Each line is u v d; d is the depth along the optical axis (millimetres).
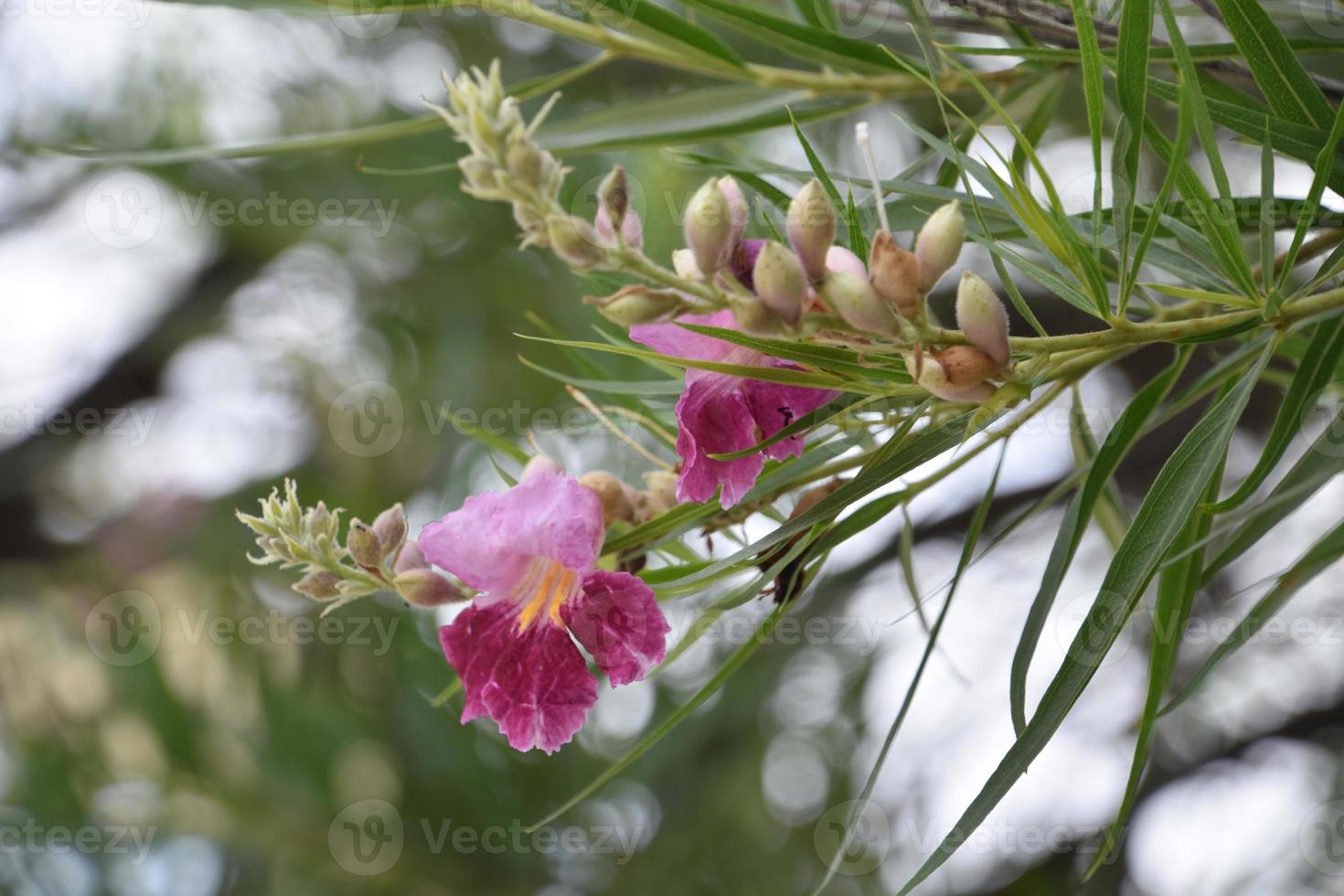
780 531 770
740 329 769
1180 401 808
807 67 1255
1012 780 747
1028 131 875
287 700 1312
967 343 754
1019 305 768
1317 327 781
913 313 750
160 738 1290
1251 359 802
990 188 793
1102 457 798
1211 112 780
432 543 792
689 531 816
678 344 778
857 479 770
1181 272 799
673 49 874
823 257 746
